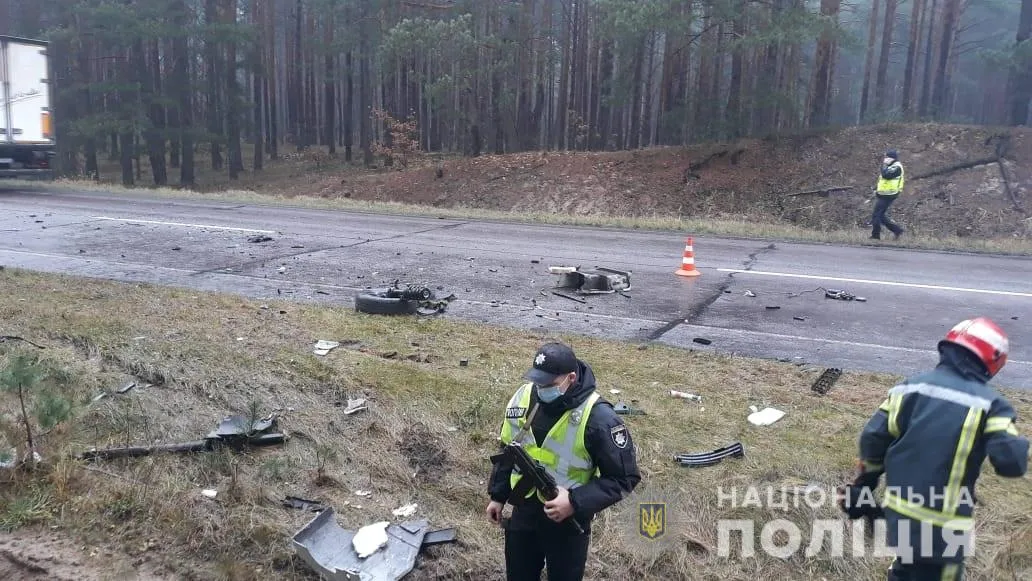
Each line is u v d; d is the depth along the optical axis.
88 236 13.84
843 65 56.06
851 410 6.00
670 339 8.01
